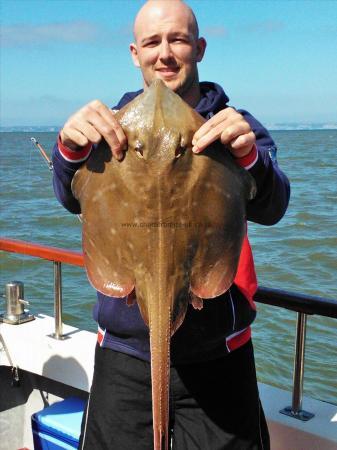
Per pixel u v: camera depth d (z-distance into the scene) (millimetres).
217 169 1918
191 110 1989
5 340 3830
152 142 1895
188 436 2416
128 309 2363
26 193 23969
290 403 3059
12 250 3828
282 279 10133
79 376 3488
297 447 2840
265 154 2184
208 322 2312
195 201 1888
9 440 3902
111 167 1945
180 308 1868
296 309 2811
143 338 2359
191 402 2398
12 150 70062
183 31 2350
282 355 6871
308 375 6410
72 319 8414
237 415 2396
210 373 2381
